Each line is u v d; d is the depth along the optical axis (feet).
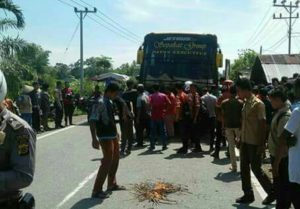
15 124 9.05
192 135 41.50
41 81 64.90
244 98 23.75
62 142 47.16
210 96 41.88
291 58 99.09
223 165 35.04
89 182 28.66
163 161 36.65
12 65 64.49
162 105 42.80
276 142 20.58
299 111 16.51
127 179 29.63
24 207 9.27
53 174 31.01
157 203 24.08
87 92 126.72
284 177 19.39
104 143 24.97
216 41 53.47
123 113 39.83
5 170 9.03
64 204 23.65
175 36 53.83
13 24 65.46
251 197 24.09
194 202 24.32
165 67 53.52
